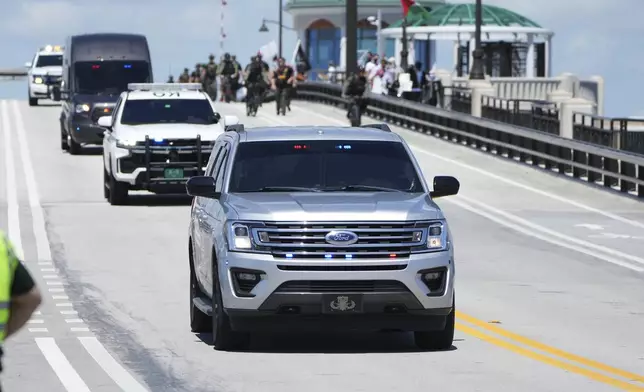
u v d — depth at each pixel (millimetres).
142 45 86688
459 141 92875
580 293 37469
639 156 63844
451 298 26406
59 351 27297
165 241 48625
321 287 25766
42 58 133125
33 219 55562
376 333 29656
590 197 66625
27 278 11680
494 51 146500
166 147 59531
